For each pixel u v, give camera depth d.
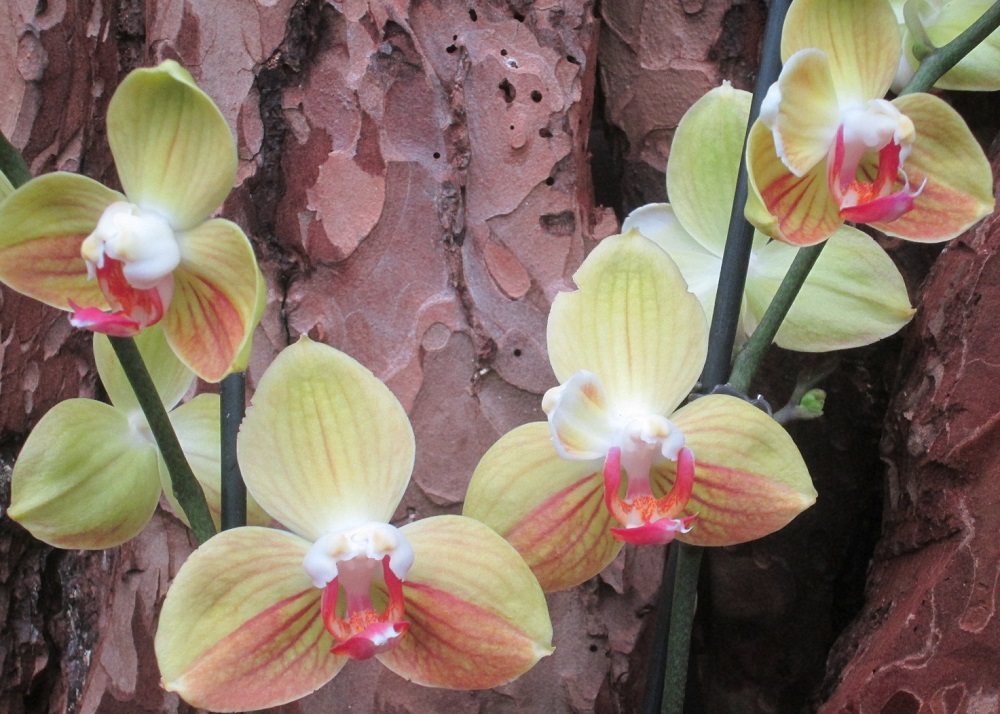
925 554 0.44
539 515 0.40
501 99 0.46
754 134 0.38
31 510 0.40
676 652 0.41
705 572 0.50
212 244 0.38
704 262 0.45
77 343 0.49
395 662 0.39
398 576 0.38
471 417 0.45
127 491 0.41
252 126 0.46
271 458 0.38
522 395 0.46
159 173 0.37
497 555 0.39
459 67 0.46
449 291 0.46
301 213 0.46
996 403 0.43
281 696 0.38
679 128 0.44
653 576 0.46
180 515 0.43
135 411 0.41
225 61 0.46
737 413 0.39
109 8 0.50
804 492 0.39
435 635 0.39
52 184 0.37
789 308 0.42
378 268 0.46
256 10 0.46
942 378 0.44
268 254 0.46
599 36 0.49
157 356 0.41
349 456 0.38
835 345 0.44
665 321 0.39
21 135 0.48
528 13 0.47
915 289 0.49
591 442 0.39
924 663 0.42
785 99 0.38
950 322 0.44
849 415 0.49
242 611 0.38
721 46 0.49
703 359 0.39
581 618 0.45
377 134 0.46
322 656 0.39
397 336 0.46
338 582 0.39
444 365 0.45
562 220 0.46
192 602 0.38
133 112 0.37
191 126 0.37
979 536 0.43
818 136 0.39
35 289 0.38
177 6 0.46
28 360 0.48
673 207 0.44
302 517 0.39
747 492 0.39
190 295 0.38
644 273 0.39
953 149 0.40
